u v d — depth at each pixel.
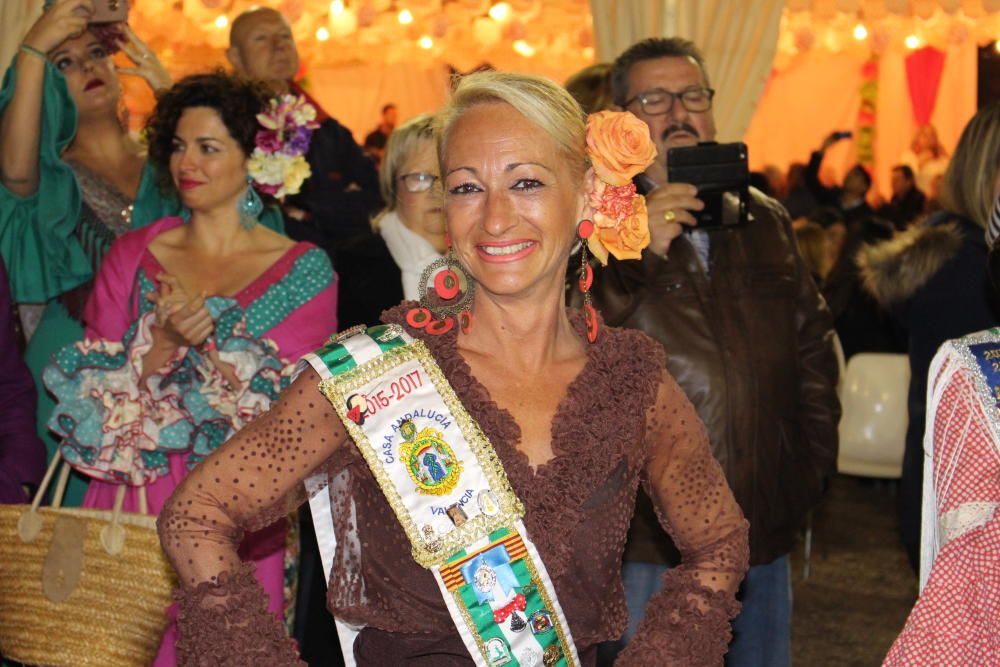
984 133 3.62
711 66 5.52
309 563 3.75
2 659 3.33
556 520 1.97
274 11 5.30
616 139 2.03
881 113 14.74
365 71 12.51
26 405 3.26
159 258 3.55
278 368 3.29
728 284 3.53
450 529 1.94
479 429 1.98
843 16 11.12
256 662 1.89
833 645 5.20
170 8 9.23
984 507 2.37
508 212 1.96
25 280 3.86
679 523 2.20
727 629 2.14
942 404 2.47
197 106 3.57
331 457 2.02
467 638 1.93
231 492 1.95
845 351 8.16
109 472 3.10
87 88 4.16
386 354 2.00
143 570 2.97
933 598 2.35
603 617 2.08
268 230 3.71
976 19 11.16
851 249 8.35
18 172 3.89
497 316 2.06
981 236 3.62
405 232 3.83
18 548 3.01
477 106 2.01
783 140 15.03
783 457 3.55
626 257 2.11
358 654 2.07
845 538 6.84
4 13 4.66
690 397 3.42
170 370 3.17
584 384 2.06
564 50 11.18
